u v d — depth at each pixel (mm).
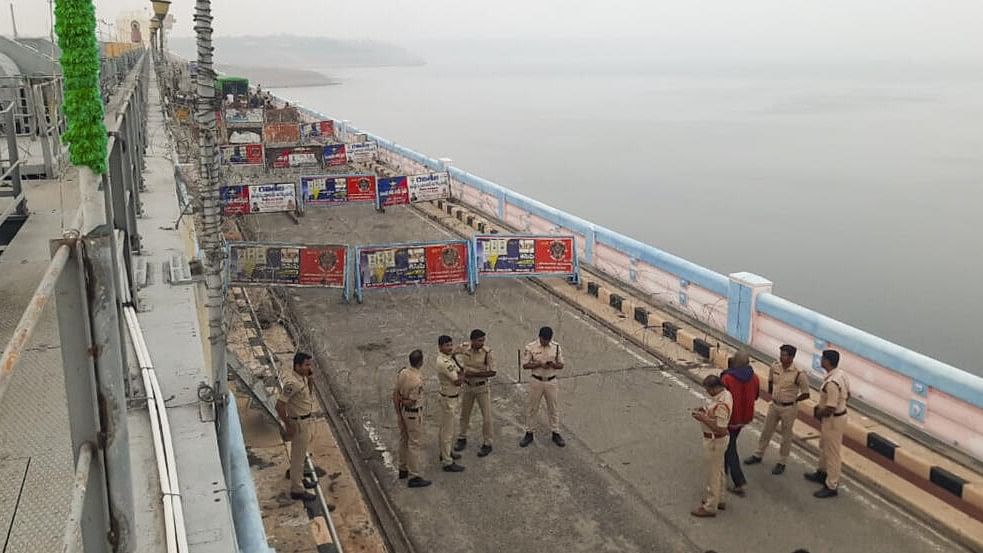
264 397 9047
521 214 20141
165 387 4926
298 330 13352
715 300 13000
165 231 8977
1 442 4223
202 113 5312
